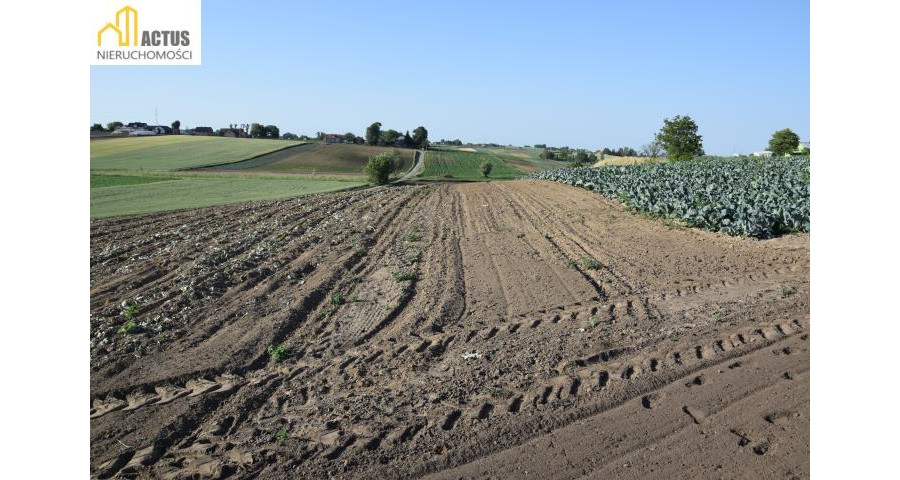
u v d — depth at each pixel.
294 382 8.45
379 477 5.95
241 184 52.81
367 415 7.24
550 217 25.27
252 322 11.16
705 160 64.00
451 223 24.86
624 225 21.67
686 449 6.13
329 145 113.75
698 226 20.36
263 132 142.25
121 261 17.05
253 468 6.21
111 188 46.62
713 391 7.36
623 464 5.95
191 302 12.44
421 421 6.99
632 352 8.84
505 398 7.50
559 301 12.02
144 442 6.82
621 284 13.30
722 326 9.77
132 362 9.20
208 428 7.16
